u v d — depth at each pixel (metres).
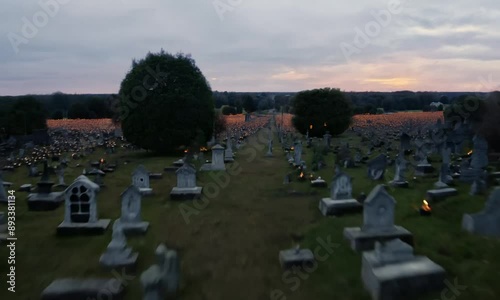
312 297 8.01
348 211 13.80
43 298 7.73
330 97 55.25
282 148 40.97
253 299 8.00
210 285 8.62
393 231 10.50
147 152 37.06
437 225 11.51
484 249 9.43
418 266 8.04
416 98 104.25
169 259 8.23
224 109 107.31
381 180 19.59
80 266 9.68
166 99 33.59
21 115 53.22
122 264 9.42
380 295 7.52
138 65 35.59
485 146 17.92
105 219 13.33
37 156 34.44
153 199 17.14
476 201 13.34
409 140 30.69
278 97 135.00
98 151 38.62
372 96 107.19
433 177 19.55
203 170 25.27
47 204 15.38
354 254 9.90
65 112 93.25
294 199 16.58
